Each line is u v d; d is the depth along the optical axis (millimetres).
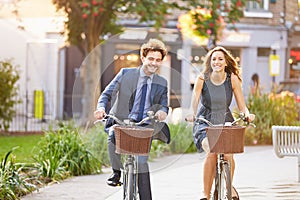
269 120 28031
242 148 11969
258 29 44719
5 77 30453
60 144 18891
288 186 17156
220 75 12570
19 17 36094
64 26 33844
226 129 11812
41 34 37844
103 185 16766
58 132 19609
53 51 40188
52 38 38062
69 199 14750
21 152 22469
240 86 12859
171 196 15492
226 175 12234
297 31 45938
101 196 15211
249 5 44688
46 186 16484
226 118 12945
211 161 12734
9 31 38688
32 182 16438
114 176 11703
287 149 17750
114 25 31516
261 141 28094
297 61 45719
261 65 45188
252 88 29141
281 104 28672
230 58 12766
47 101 38406
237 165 21625
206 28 31328
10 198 14172
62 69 40531
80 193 15562
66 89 40594
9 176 15070
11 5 35688
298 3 46156
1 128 31516
